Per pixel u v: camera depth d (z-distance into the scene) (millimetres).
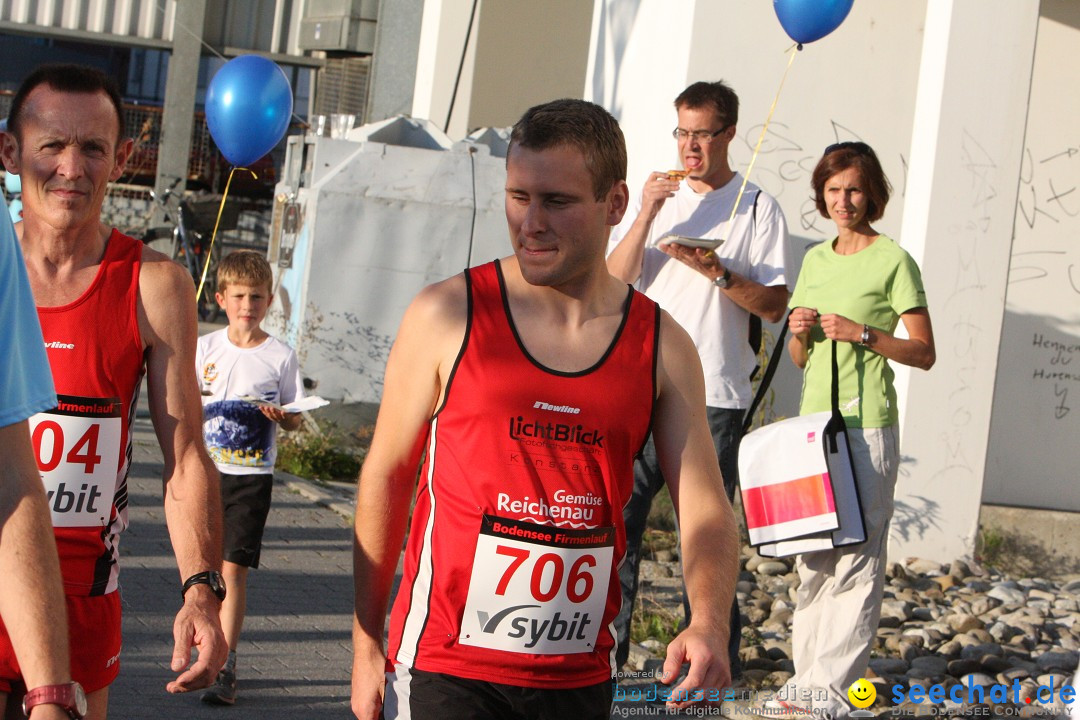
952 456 16875
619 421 5867
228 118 12398
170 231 37844
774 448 11008
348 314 21594
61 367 6395
